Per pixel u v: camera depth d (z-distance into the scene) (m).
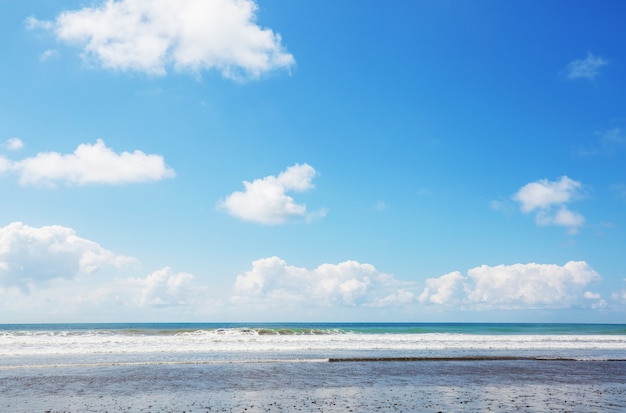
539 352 34.56
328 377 21.03
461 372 23.17
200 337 40.03
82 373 21.64
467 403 15.41
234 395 16.53
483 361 27.95
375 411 13.96
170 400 15.55
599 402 15.88
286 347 34.44
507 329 91.06
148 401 15.34
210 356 29.02
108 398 15.81
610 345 41.03
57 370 22.59
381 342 39.56
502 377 21.66
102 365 24.47
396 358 28.30
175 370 22.88
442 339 43.25
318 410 14.05
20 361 26.00
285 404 14.97
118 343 36.53
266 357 28.67
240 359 27.48
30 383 18.69
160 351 31.77
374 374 22.12
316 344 37.19
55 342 36.84
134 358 27.78
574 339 47.25
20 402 14.97
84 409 14.04
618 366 26.52
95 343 36.44
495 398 16.39
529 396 16.88
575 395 17.20
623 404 15.62
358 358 28.23
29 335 44.03
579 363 27.61
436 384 19.41
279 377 20.89
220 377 20.75
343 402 15.38
